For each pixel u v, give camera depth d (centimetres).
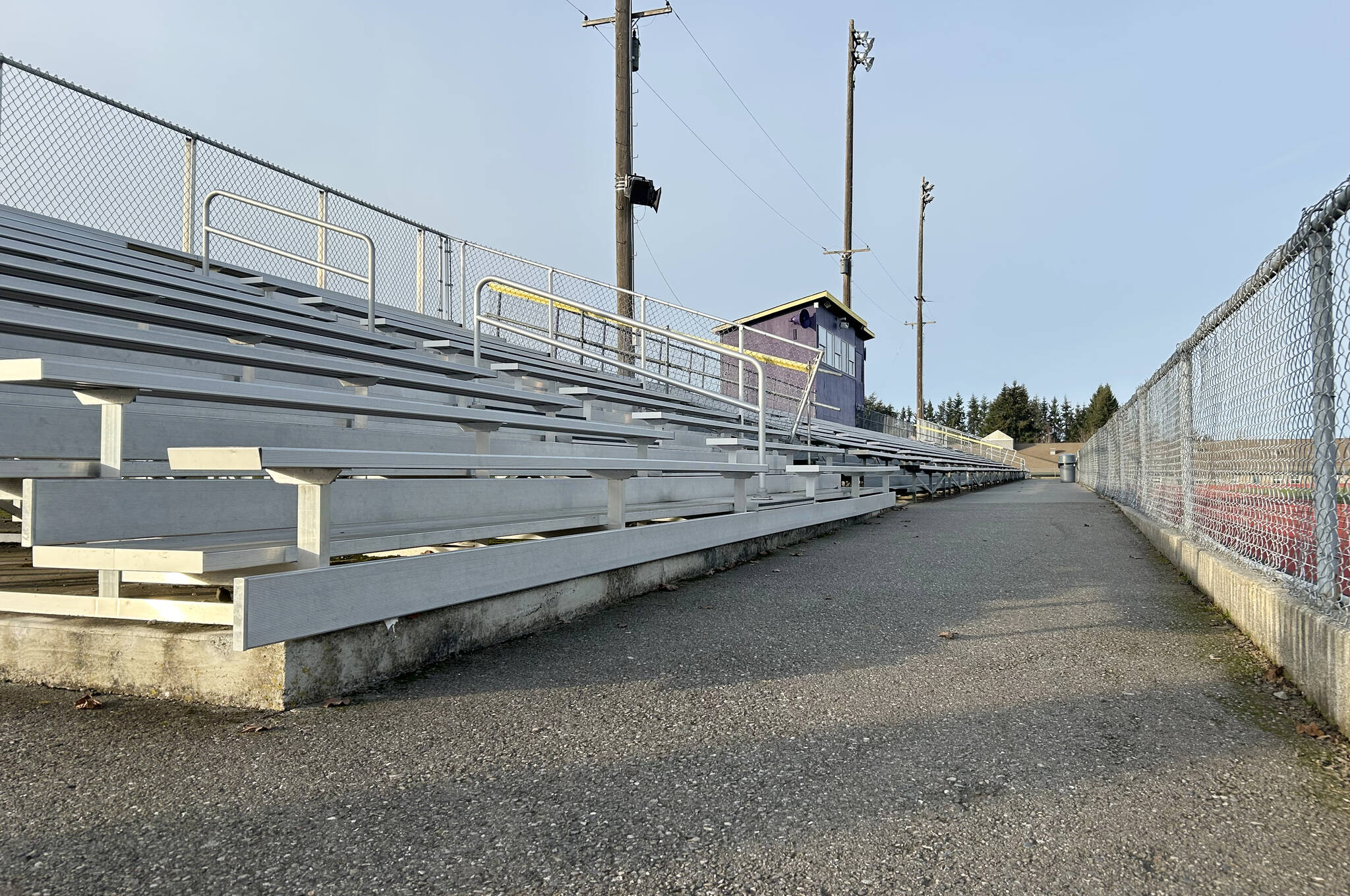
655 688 315
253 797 210
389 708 286
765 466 745
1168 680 325
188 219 866
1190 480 625
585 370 1172
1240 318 455
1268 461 403
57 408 327
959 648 382
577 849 185
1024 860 180
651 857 181
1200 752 246
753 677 332
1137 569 632
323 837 189
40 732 254
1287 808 206
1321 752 245
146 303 567
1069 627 426
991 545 809
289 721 269
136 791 213
